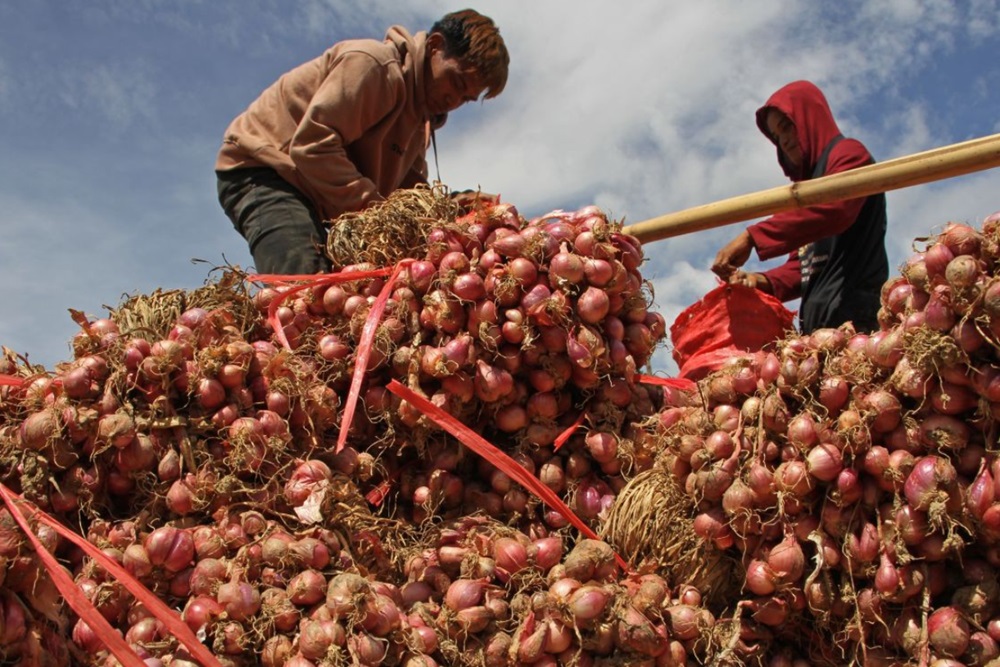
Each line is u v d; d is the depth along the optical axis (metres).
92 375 2.12
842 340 2.12
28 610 1.66
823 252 4.21
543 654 1.90
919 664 1.82
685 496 2.18
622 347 2.47
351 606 1.82
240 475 2.17
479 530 2.26
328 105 3.82
